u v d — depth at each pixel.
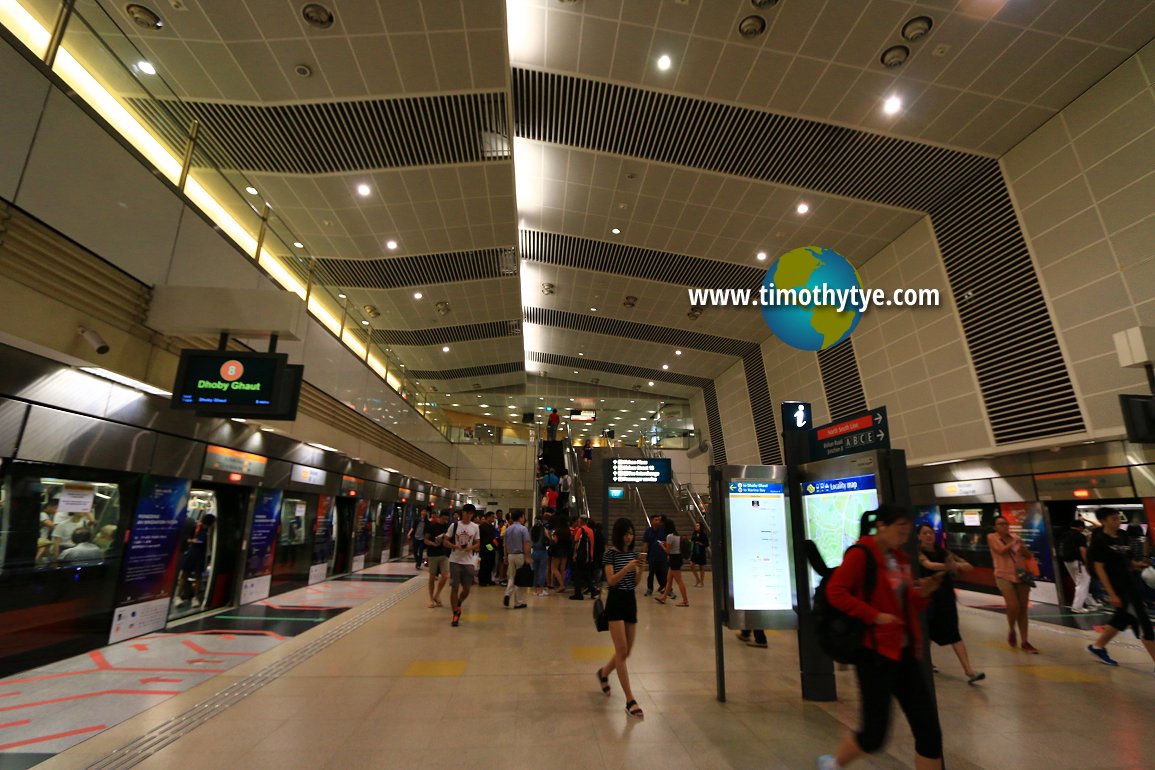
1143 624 4.92
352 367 10.89
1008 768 2.93
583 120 9.41
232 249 6.46
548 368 27.09
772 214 11.59
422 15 6.88
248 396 4.70
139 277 4.95
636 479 12.02
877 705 2.35
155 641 5.62
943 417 11.13
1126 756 3.09
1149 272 7.45
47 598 4.72
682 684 4.39
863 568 2.52
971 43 7.27
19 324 3.83
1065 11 6.75
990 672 4.93
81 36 4.35
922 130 8.89
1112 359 8.01
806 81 8.12
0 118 3.61
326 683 4.32
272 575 8.66
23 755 2.97
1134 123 7.44
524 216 13.06
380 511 14.38
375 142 9.30
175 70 7.64
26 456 4.31
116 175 4.66
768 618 4.09
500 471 24.62
